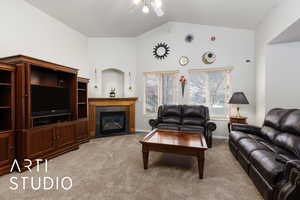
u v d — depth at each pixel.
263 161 1.80
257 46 4.06
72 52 4.45
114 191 1.92
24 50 3.15
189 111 4.29
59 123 3.12
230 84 4.48
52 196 1.82
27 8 3.20
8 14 2.87
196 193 1.88
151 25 4.88
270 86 3.49
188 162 2.79
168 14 4.38
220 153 3.24
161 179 2.19
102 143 3.99
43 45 3.57
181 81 4.77
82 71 4.83
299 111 2.23
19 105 2.49
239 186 2.03
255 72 4.24
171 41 4.96
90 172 2.40
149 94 5.32
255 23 3.97
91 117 4.63
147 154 2.49
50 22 3.75
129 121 5.16
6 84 2.39
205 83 4.77
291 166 1.40
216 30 4.57
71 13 3.75
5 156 2.36
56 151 3.04
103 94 5.29
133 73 5.34
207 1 3.51
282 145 2.19
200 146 2.27
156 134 3.03
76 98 3.61
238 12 3.67
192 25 4.77
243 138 2.67
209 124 3.67
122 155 3.12
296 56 3.33
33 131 2.60
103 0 3.46
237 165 2.66
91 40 5.11
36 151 2.64
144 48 5.27
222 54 4.53
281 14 2.86
